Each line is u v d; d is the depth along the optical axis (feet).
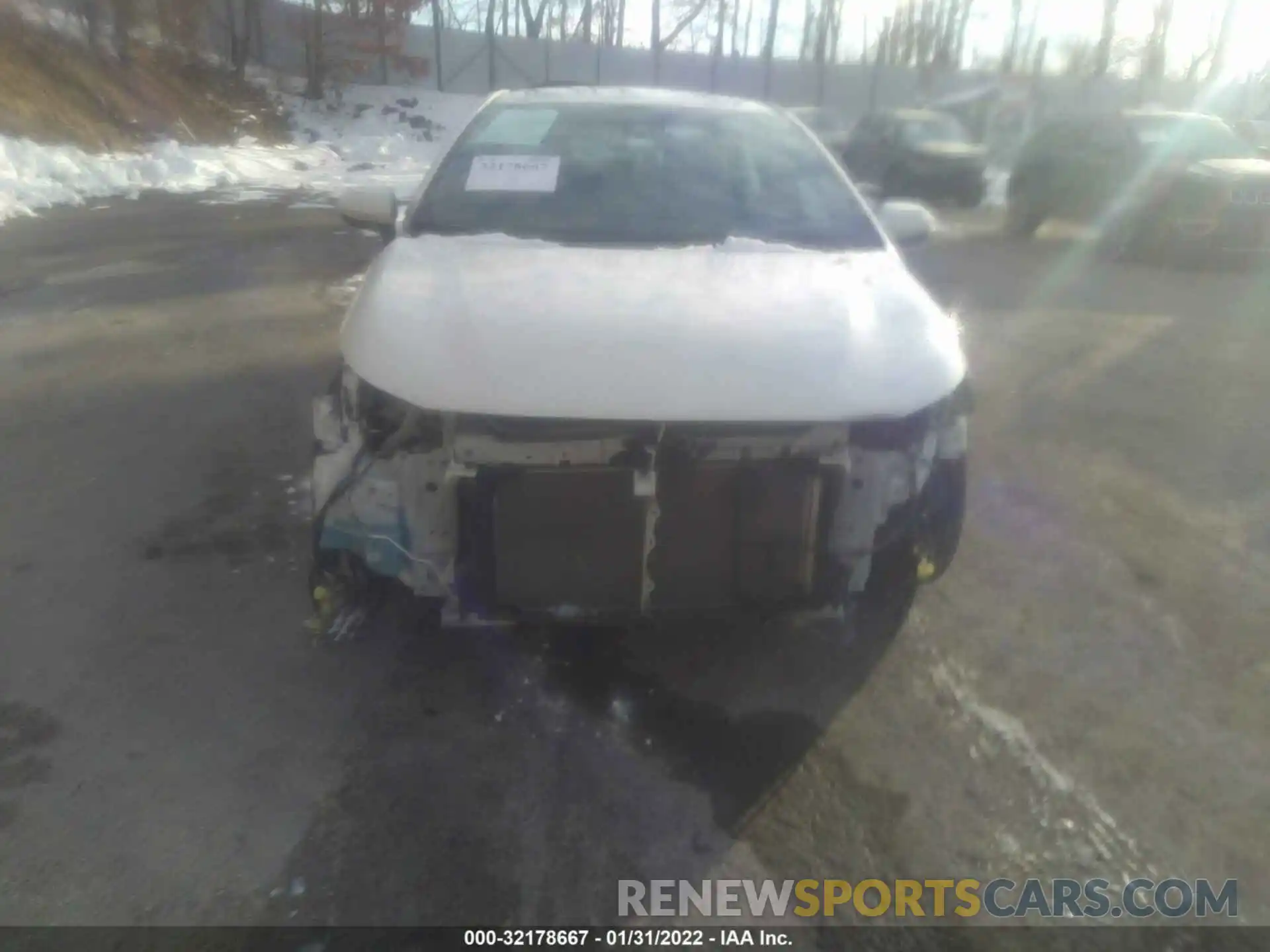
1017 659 10.41
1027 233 41.37
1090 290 29.30
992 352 21.84
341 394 9.43
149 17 68.39
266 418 16.60
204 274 27.73
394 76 92.63
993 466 15.30
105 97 54.65
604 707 9.55
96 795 8.28
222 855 7.72
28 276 26.91
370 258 30.60
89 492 13.71
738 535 8.65
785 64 103.50
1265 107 93.56
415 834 7.98
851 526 9.00
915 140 52.75
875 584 10.02
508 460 8.32
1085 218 37.55
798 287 9.93
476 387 8.30
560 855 7.82
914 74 102.27
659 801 8.40
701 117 13.65
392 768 8.68
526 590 8.64
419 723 9.25
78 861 7.62
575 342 8.70
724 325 9.04
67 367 19.22
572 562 8.59
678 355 8.60
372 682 9.80
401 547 8.84
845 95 102.12
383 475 8.76
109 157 49.08
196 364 19.48
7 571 11.64
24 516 12.96
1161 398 18.76
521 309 9.20
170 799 8.26
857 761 8.93
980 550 12.67
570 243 11.00
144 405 17.13
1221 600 11.62
